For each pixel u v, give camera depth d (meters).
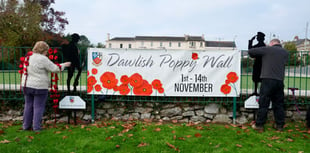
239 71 4.42
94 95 4.70
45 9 23.72
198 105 4.66
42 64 3.67
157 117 4.71
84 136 3.64
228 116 4.64
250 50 4.10
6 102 4.67
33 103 3.94
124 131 3.88
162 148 3.19
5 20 16.84
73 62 4.39
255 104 4.32
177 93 4.49
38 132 3.82
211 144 3.35
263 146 3.33
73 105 4.30
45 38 20.53
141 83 4.47
